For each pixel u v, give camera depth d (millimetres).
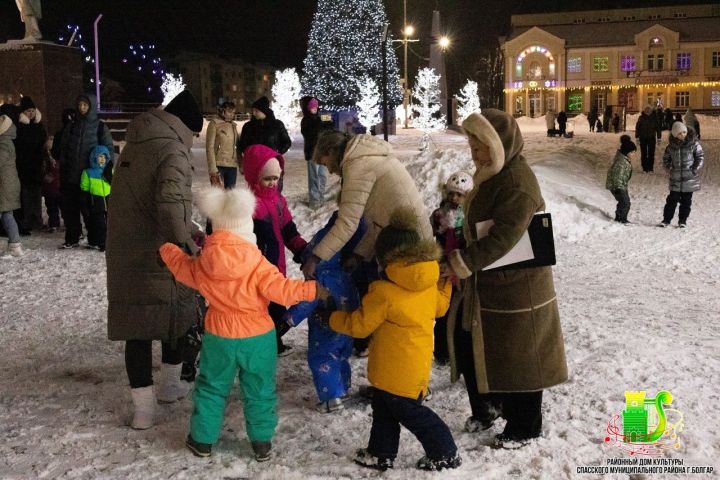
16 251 9930
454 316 4113
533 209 3807
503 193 3783
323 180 12570
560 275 9047
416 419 3770
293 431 4406
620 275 9031
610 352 5688
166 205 4223
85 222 10406
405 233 3686
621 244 11031
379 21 29453
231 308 3869
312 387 5168
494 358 3939
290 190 15203
